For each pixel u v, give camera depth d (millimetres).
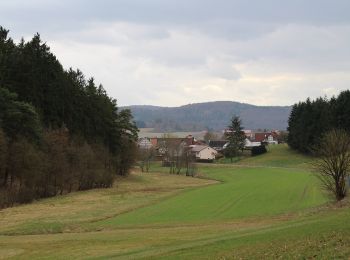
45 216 55844
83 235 40625
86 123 112438
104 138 119750
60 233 44281
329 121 143125
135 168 159500
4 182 75938
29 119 79500
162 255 26531
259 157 172375
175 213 57812
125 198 77875
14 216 56281
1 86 85938
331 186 55094
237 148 181875
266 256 20797
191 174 138625
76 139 100750
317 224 29094
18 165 74438
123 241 35688
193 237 35656
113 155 121500
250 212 56156
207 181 117812
